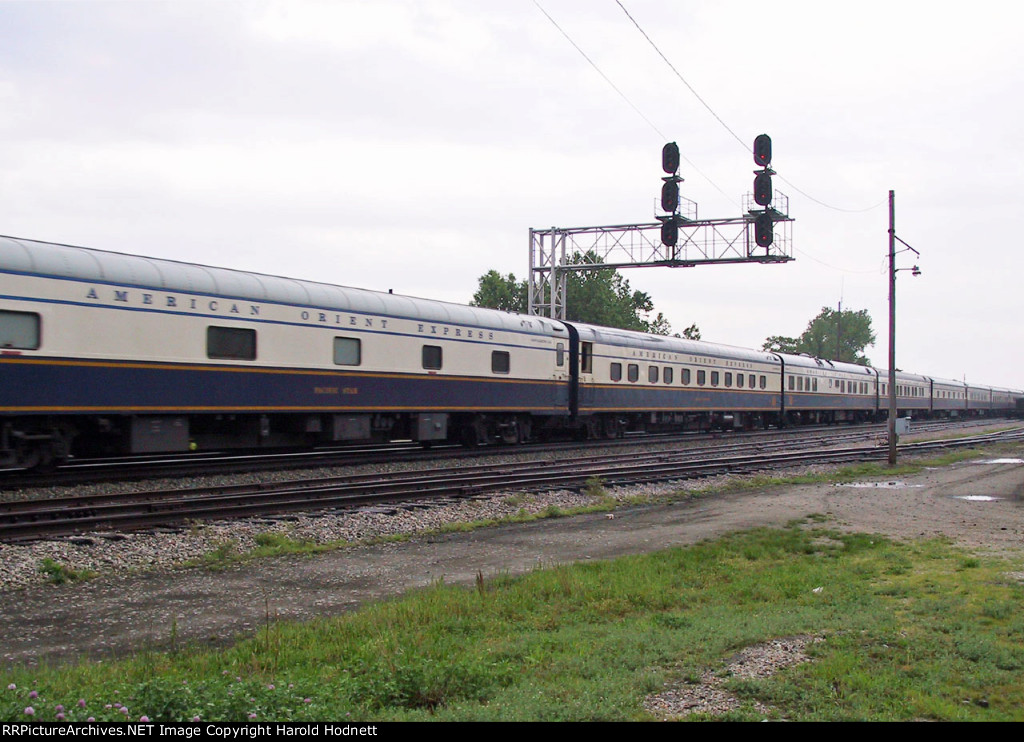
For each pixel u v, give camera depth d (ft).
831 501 55.77
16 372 47.37
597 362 101.09
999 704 18.37
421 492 52.24
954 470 78.13
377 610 26.68
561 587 29.86
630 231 113.39
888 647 22.30
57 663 22.49
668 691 19.12
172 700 16.88
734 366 135.85
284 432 66.49
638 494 58.75
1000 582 30.48
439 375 76.64
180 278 56.24
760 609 27.30
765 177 60.39
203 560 35.24
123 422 54.34
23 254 48.14
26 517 38.73
